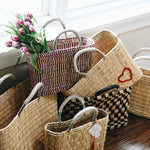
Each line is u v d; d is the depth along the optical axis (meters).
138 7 2.28
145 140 1.71
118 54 1.53
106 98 1.57
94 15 2.08
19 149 1.32
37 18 1.87
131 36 2.17
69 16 1.97
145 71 1.87
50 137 1.34
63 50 1.40
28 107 1.36
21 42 1.36
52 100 1.53
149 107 1.83
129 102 1.89
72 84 1.52
